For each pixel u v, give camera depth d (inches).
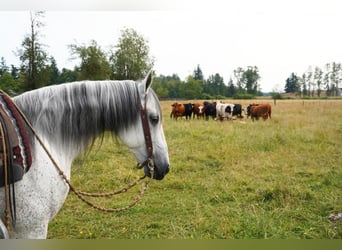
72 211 137.2
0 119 58.2
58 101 69.4
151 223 124.2
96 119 72.2
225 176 178.5
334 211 131.0
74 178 171.9
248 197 148.6
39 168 63.4
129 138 75.2
